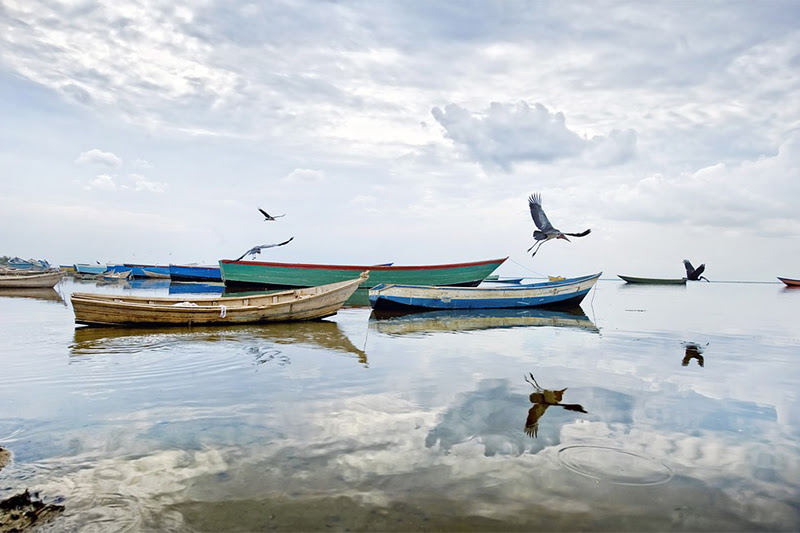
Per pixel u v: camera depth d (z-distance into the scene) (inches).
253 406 287.9
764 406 296.5
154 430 248.4
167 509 171.9
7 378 352.5
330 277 1449.3
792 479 197.5
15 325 647.8
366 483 191.2
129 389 324.2
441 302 934.4
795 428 257.9
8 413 274.5
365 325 689.6
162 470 202.5
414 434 243.6
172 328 622.5
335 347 490.6
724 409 289.6
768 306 1178.0
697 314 916.6
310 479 194.5
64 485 189.5
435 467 205.6
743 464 211.5
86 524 162.4
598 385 343.0
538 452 221.3
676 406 294.7
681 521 165.3
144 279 2701.8
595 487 188.5
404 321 749.9
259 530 159.0
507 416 271.6
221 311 644.7
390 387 333.1
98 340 522.9
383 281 1424.7
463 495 181.8
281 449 224.2
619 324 727.7
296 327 653.3
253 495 181.9
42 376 358.6
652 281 2918.3
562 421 264.2
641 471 203.0
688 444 233.3
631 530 160.2
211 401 297.6
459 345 511.8
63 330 599.5
